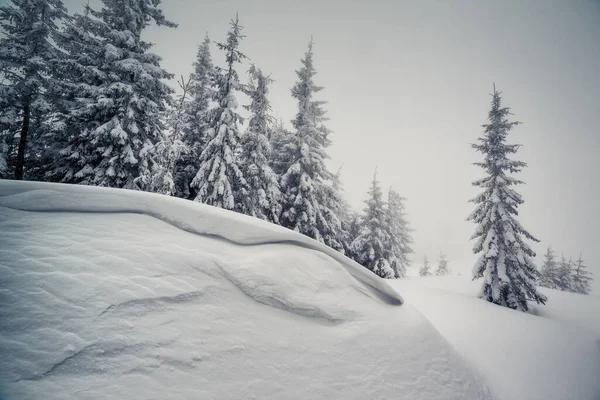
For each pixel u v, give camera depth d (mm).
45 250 3082
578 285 30984
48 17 13961
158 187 9930
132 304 2854
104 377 2266
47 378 2129
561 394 5984
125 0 13164
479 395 4312
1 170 12234
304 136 16422
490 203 14961
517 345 7840
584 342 9305
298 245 5105
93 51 13258
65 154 11781
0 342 2221
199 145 15703
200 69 17438
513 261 13680
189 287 3312
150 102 12594
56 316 2512
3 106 12305
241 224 4656
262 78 15148
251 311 3490
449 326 8227
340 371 3354
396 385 3543
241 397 2588
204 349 2793
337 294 4539
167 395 2326
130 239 3656
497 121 15312
